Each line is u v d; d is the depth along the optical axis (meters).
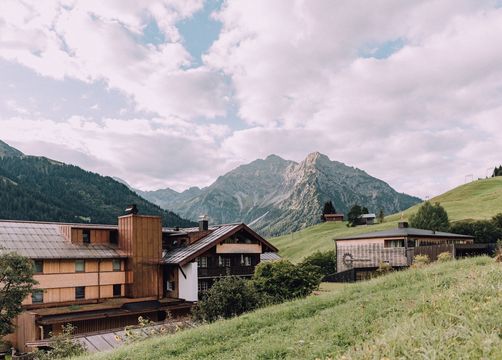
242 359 10.66
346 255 53.50
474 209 94.00
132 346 15.23
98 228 44.28
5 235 39.62
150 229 45.31
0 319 29.09
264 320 14.97
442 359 6.45
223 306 23.67
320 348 9.85
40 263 38.25
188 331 15.77
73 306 38.41
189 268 44.19
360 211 115.69
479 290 11.40
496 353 6.15
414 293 14.45
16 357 25.19
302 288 29.16
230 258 48.34
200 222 50.75
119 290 43.47
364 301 14.88
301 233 122.44
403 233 47.53
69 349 21.62
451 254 40.31
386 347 7.39
